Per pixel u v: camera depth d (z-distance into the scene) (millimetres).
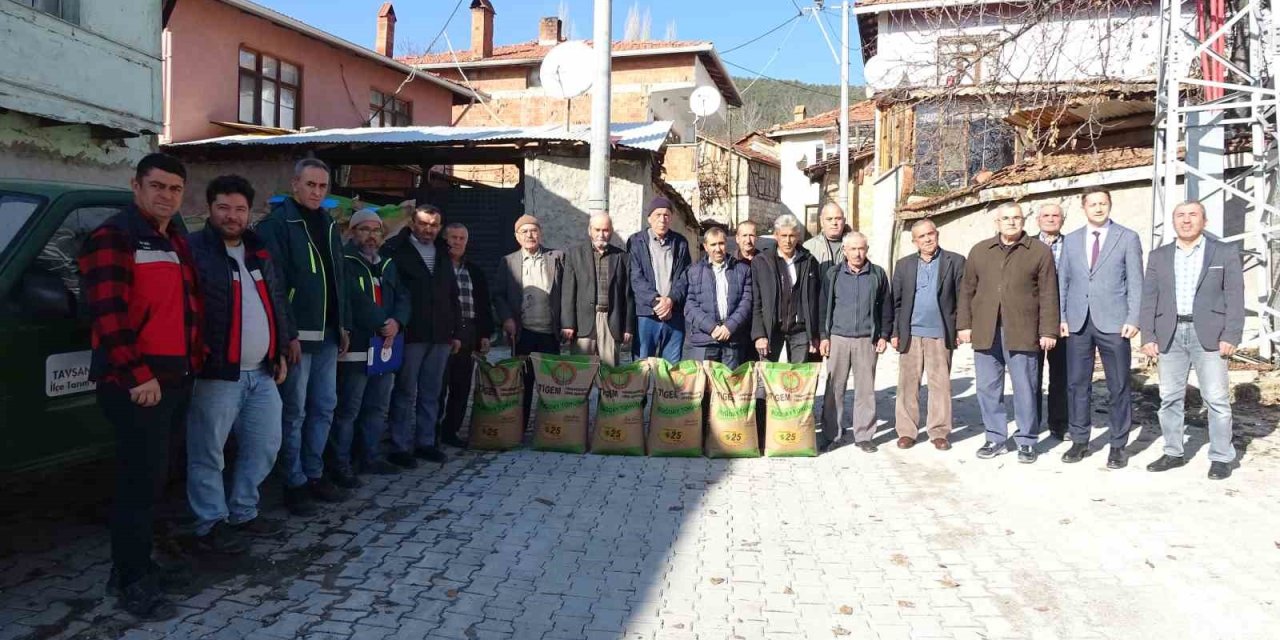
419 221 6039
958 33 10797
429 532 4832
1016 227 6352
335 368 5180
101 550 4352
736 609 3938
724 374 6578
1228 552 4582
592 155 9555
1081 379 6355
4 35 8250
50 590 3865
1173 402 6078
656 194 13156
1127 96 12938
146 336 3578
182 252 3781
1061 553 4641
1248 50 10203
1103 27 11945
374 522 4965
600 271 7098
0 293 3738
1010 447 6949
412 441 6301
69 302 4086
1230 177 10766
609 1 9414
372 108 20781
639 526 5035
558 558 4516
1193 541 4746
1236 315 5797
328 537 4699
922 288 6828
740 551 4668
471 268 6809
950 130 16938
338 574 4203
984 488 5820
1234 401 8258
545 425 6668
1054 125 12062
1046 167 12578
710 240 6762
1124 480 5918
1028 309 6312
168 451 3711
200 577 4078
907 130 17422
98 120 9469
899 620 3842
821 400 8914
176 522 4738
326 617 3736
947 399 6828
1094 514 5234
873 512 5332
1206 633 3717
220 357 4031
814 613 3908
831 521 5168
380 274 5781
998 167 16828
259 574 4164
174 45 15016
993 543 4801
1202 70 10414
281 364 4434
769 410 6652
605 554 4590
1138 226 11812
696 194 27719
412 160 12078
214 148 11734
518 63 29281
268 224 4734
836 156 28500
